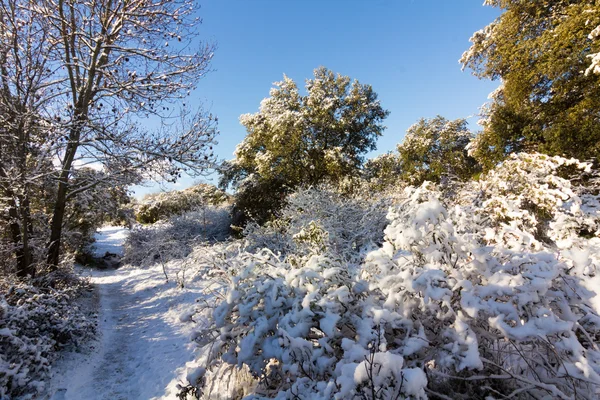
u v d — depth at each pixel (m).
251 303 2.71
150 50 7.80
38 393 3.57
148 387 3.92
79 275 8.59
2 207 6.60
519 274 2.24
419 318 2.53
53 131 6.41
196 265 8.98
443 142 15.26
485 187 6.15
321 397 2.04
